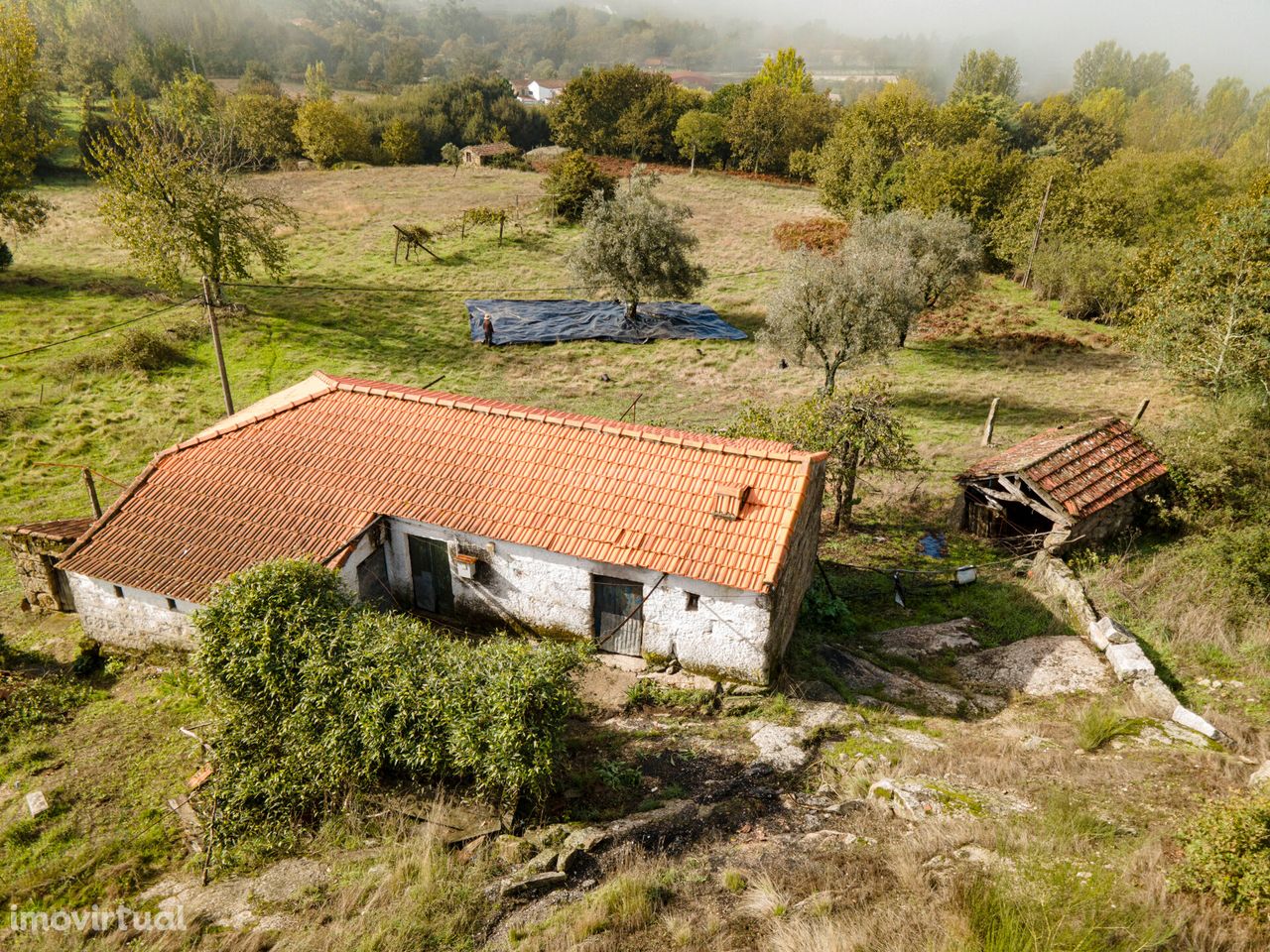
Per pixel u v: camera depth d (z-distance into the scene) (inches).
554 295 1742.1
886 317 1059.3
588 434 678.5
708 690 576.7
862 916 337.4
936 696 580.4
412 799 459.2
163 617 620.7
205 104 3289.9
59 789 493.4
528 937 361.4
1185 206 2065.7
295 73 6732.3
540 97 7027.6
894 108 3174.2
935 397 1263.5
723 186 2938.0
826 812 439.8
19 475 957.8
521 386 1296.8
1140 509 850.8
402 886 399.5
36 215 1734.7
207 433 727.7
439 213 2299.5
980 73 4749.0
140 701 590.9
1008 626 689.6
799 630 683.4
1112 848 371.9
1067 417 1149.1
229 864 436.1
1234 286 997.8
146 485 684.1
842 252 1462.8
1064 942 303.1
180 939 379.6
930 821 405.4
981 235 1609.3
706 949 338.6
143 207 1405.0
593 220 1481.3
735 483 613.6
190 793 484.1
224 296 1555.1
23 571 713.6
